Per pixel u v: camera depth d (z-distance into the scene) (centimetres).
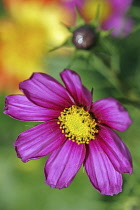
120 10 51
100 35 42
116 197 47
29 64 50
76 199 55
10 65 49
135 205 47
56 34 49
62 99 40
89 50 43
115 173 39
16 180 57
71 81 38
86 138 40
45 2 50
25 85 39
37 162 56
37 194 56
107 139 40
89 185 55
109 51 43
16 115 40
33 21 50
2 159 57
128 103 43
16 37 49
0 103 54
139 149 50
